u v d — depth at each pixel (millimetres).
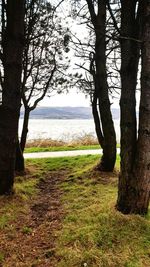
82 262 4781
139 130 5723
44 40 9875
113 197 6992
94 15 8594
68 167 11180
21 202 7234
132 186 5906
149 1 5363
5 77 7297
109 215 5867
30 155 13922
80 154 13742
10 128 7285
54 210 6953
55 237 5602
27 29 9102
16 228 5977
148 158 5762
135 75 5953
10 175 7434
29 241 5539
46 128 46031
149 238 5387
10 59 7219
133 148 5926
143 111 5613
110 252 5012
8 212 6531
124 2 5961
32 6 9141
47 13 9562
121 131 6008
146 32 5422
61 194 8141
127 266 4703
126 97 5906
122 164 6016
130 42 5898
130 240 5312
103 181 8727
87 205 6879
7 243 5422
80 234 5438
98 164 9742
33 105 10242
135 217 5773
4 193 7359
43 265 4824
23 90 9781
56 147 16859
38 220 6445
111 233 5422
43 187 8891
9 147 7328
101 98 9273
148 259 4910
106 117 9297
